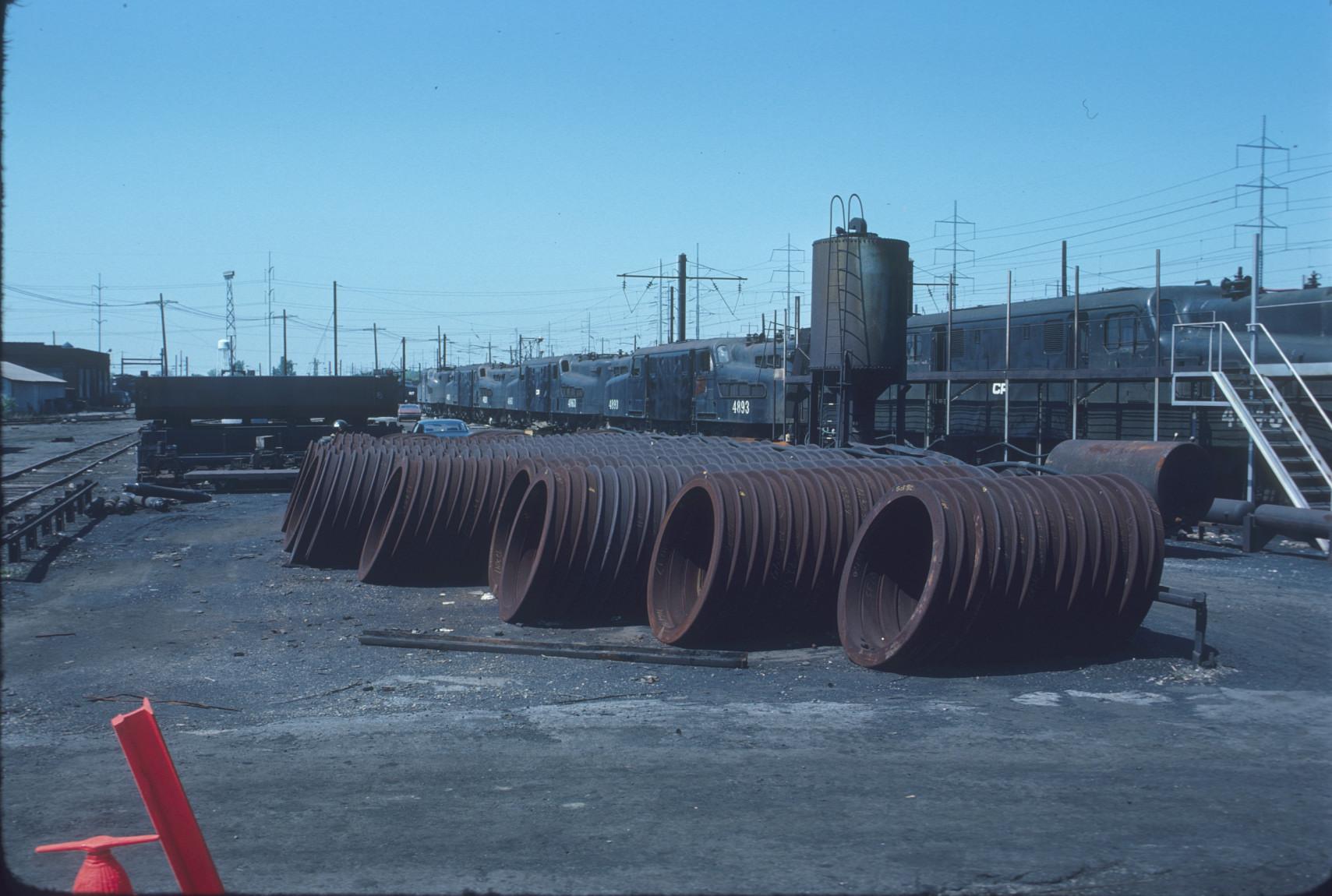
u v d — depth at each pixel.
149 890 4.87
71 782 6.64
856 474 11.45
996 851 5.30
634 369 42.09
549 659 10.37
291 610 13.16
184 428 31.55
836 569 10.84
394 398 33.38
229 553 18.12
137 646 11.07
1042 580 9.53
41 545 18.33
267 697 9.00
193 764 7.02
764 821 5.78
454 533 15.10
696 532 11.80
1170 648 10.34
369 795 6.30
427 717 8.23
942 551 9.35
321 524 16.55
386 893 4.80
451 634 11.35
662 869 5.10
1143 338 20.86
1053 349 22.95
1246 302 19.47
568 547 12.11
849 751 7.14
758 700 8.68
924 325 27.08
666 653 10.22
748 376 32.38
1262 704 8.37
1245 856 5.20
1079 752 7.09
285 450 32.28
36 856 5.35
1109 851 5.29
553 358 55.88
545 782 6.53
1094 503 9.94
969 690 8.91
